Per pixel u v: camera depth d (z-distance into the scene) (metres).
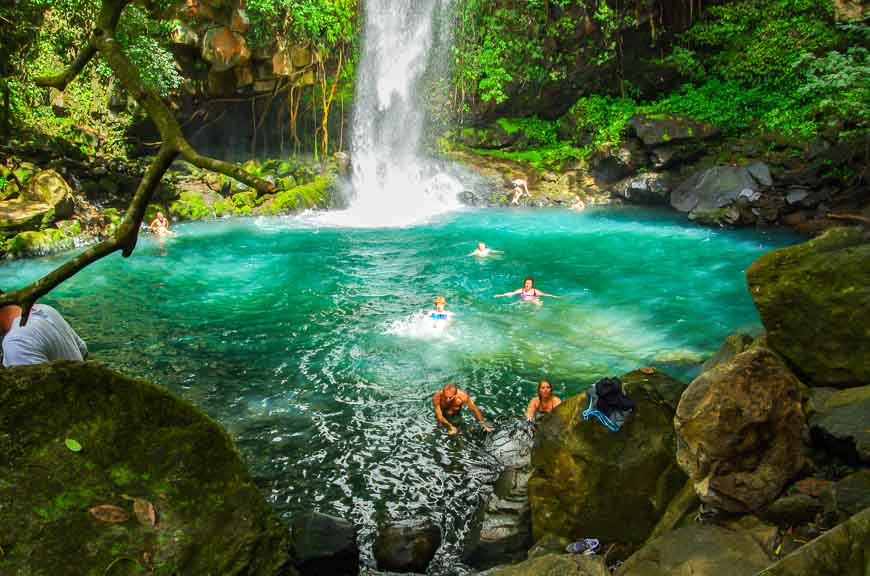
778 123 24.09
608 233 21.48
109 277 16.64
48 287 1.46
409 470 8.17
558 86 29.58
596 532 6.04
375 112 29.27
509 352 11.69
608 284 15.88
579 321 13.29
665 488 5.89
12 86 21.53
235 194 25.23
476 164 28.70
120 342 12.23
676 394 6.57
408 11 28.34
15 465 2.74
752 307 13.88
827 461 4.55
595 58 28.47
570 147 28.94
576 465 6.11
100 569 2.66
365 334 12.69
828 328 5.21
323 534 6.23
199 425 3.22
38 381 2.91
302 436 8.91
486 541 6.61
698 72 27.97
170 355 11.64
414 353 11.73
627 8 27.59
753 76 26.55
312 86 27.92
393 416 9.47
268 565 3.11
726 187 23.14
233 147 28.34
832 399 4.93
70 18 22.03
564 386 10.30
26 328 4.08
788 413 4.30
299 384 10.49
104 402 3.03
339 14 25.91
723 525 4.29
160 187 23.66
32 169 20.36
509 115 30.58
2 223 17.97
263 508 3.23
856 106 17.33
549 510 6.28
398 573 6.36
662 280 16.09
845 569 2.12
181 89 24.47
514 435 8.84
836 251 5.36
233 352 11.82
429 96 29.89
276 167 27.09
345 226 23.22
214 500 3.10
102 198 22.55
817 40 24.91
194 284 16.14
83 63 1.81
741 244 19.31
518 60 28.89
